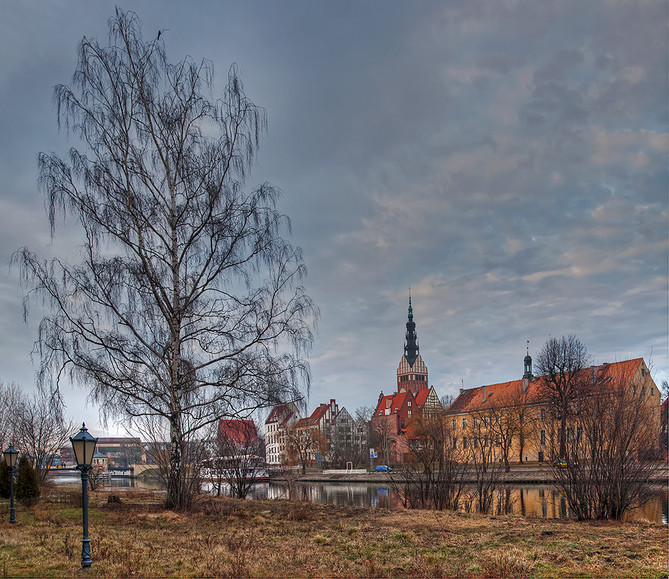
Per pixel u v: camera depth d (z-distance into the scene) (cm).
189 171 2522
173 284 2520
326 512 2512
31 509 2544
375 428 12850
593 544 1602
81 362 2294
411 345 19138
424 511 2569
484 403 10338
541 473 5806
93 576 1245
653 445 2322
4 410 5341
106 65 2525
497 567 1296
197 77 2631
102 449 14950
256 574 1273
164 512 2384
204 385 2500
